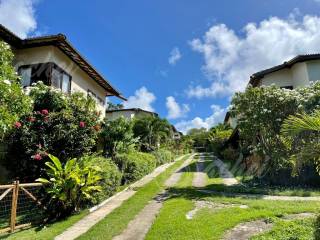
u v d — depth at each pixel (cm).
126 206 1006
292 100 1353
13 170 1063
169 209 909
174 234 645
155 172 2225
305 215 751
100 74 1788
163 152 3109
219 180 1661
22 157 1045
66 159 1080
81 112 1215
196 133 7544
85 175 969
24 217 789
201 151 6028
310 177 1355
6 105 806
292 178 1386
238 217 740
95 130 1241
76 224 809
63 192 873
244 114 1490
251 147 1605
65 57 1528
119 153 1698
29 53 1421
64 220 849
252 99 1452
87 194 934
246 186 1388
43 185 866
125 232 710
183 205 957
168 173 2131
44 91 1186
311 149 545
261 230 645
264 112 1376
